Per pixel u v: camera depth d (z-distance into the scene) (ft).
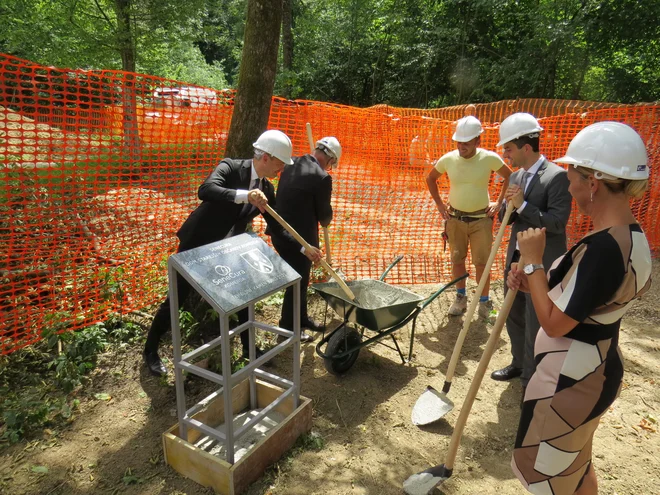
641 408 11.64
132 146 17.47
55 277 13.88
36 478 8.70
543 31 46.11
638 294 5.74
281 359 13.05
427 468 9.48
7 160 13.61
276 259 8.94
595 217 5.93
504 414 11.31
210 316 13.28
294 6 76.89
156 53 40.06
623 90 46.37
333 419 10.83
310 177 12.53
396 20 67.41
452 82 64.28
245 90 13.76
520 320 12.09
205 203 11.29
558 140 22.03
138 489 8.50
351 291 12.83
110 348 12.49
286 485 8.78
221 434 8.27
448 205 15.92
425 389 12.11
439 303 17.17
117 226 17.56
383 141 23.65
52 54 34.12
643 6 40.42
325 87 82.89
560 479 6.37
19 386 10.98
